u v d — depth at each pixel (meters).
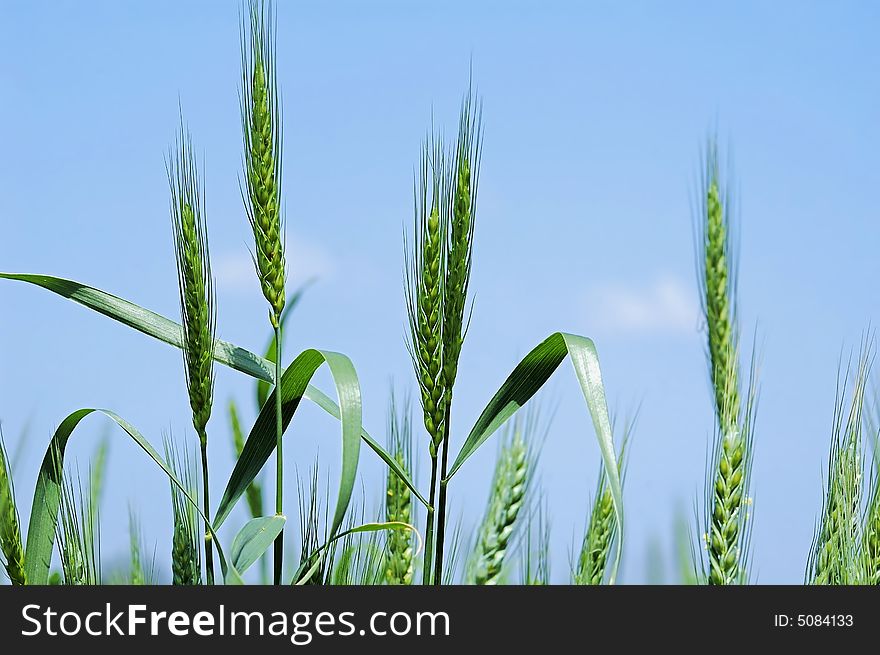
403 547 0.97
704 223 1.19
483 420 0.87
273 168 0.87
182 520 0.92
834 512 0.97
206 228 0.86
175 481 0.85
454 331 0.85
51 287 0.90
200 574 0.92
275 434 0.89
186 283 0.85
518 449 1.00
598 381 0.85
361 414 0.84
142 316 0.90
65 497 0.90
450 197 0.86
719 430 0.97
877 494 0.97
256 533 0.85
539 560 0.99
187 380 0.85
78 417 0.90
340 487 0.83
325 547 0.83
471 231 0.86
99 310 0.90
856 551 0.97
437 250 0.86
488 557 0.98
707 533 0.96
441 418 0.86
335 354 0.86
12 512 0.88
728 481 0.96
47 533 0.91
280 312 0.86
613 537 0.98
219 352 0.90
